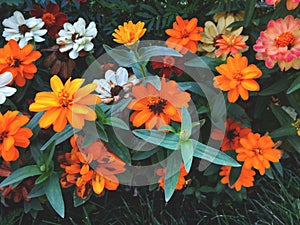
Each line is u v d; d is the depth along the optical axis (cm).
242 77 35
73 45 38
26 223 41
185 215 43
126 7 43
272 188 43
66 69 38
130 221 41
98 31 44
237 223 41
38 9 40
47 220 41
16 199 36
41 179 34
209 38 40
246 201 43
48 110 31
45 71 41
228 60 35
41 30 39
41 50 38
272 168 43
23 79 36
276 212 41
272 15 38
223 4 41
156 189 42
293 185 43
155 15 44
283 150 41
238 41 38
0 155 33
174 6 43
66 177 35
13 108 37
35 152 35
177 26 38
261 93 38
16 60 35
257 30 40
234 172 38
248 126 38
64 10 44
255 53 41
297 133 38
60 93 31
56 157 37
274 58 35
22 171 34
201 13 43
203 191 42
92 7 45
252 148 37
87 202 42
